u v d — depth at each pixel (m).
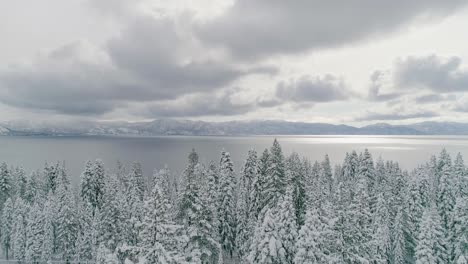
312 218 25.08
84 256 43.09
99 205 60.16
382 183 61.78
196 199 31.41
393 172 71.69
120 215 37.16
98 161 63.56
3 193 62.16
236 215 47.19
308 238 24.09
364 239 29.27
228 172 48.41
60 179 69.06
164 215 19.28
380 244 36.84
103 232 36.91
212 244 31.31
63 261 46.19
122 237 36.19
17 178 71.56
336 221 27.81
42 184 71.94
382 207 43.12
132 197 52.56
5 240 53.16
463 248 35.53
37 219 46.50
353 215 29.97
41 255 45.22
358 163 76.00
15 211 52.31
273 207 39.09
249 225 40.03
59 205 52.06
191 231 30.09
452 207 48.59
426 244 32.72
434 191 62.16
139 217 38.72
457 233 36.84
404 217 45.03
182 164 181.75
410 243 44.22
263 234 25.25
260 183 44.56
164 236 18.91
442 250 34.44
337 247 27.23
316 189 44.25
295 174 43.47
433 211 36.84
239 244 44.69
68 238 45.56
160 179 67.44
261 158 46.28
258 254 26.23
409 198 46.44
